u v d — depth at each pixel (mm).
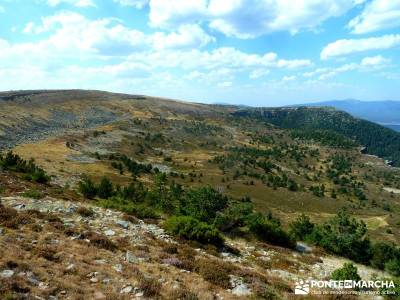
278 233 30266
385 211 159500
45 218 20797
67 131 199875
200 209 37562
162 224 25938
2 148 123625
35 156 110062
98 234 19625
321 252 32375
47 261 14148
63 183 67938
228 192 141000
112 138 197875
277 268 22234
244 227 32312
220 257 21828
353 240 35625
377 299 18094
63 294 11688
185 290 13828
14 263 12891
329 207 150125
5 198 25078
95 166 121500
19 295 10664
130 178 111375
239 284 16531
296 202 149000
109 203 30266
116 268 15133
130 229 23078
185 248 21109
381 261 34312
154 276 15203
